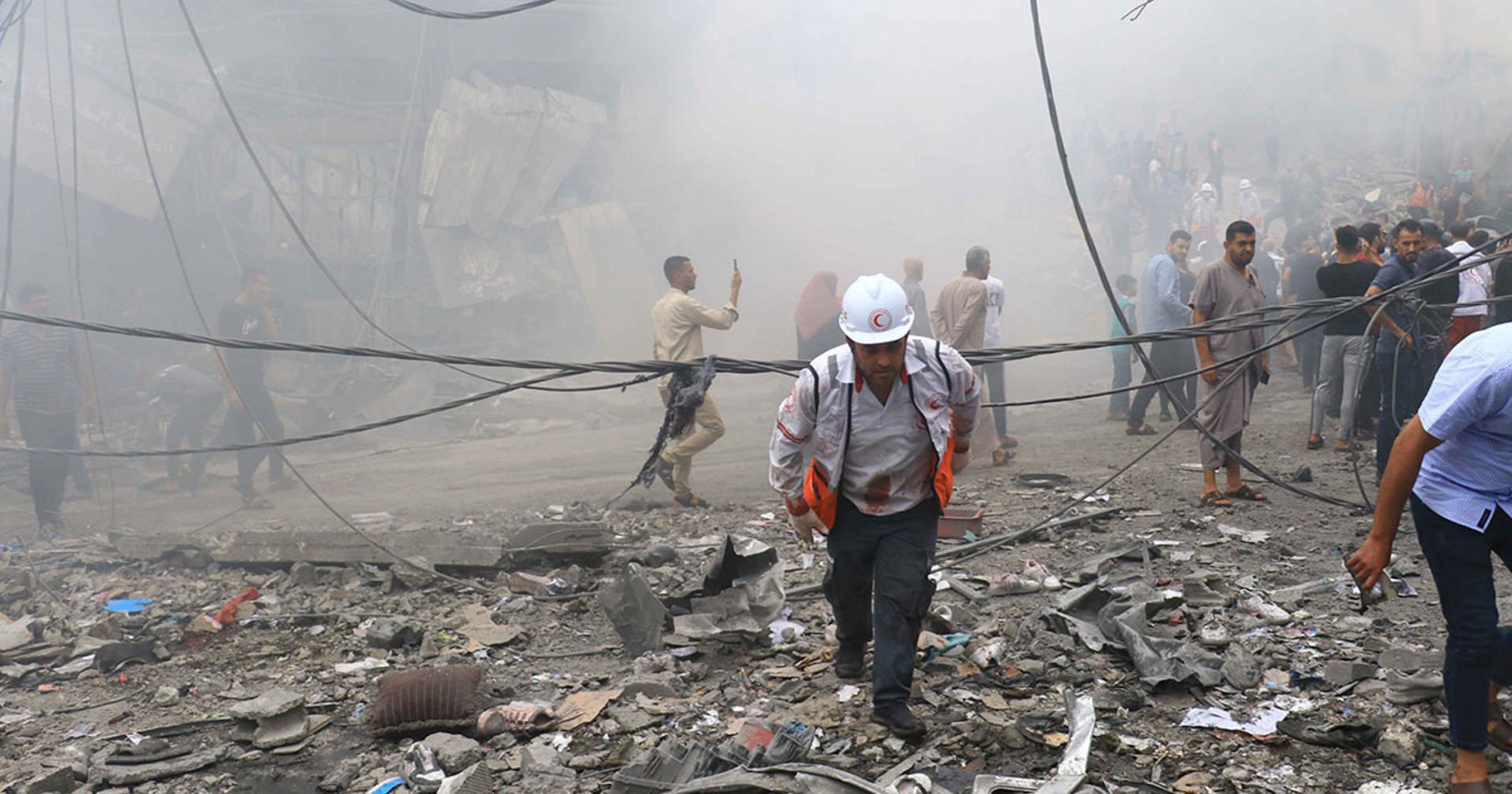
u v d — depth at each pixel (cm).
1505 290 875
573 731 419
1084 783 352
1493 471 310
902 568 389
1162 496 759
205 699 475
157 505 983
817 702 429
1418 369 786
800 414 381
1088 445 988
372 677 492
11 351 823
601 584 609
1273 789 343
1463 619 316
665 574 614
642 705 434
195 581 671
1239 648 443
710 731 410
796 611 548
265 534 685
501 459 1148
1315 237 1216
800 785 346
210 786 392
